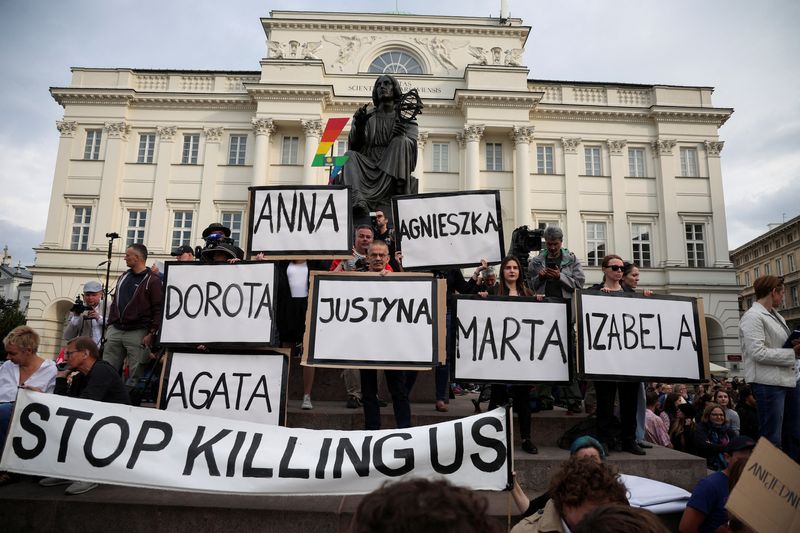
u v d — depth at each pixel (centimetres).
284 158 3064
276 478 330
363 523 106
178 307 445
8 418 455
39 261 2912
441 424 339
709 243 3017
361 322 435
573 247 3016
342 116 3062
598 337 454
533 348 450
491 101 2998
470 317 451
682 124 3119
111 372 435
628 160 3144
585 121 3156
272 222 504
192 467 334
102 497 359
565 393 525
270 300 441
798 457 490
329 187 508
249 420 418
